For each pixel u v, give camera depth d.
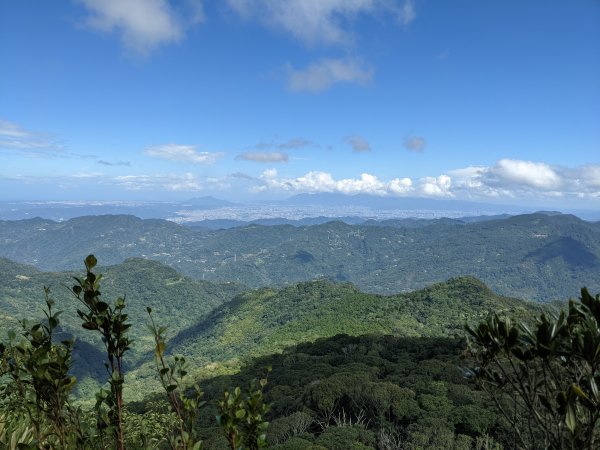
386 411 25.94
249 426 1.81
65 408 1.85
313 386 30.94
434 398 26.22
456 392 26.78
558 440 1.51
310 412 28.55
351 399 28.19
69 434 1.79
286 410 31.11
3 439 2.23
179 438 1.90
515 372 1.69
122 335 1.79
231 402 1.80
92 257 1.75
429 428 22.22
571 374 1.64
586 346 1.45
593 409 1.38
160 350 1.85
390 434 23.78
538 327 1.57
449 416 22.95
